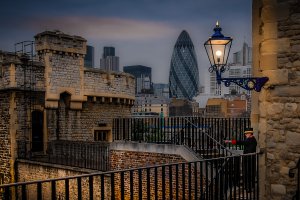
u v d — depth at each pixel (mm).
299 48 7605
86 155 21781
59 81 25984
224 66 8008
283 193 7754
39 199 4398
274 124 7918
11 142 23797
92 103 28406
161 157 14719
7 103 24125
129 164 16094
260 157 8102
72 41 26625
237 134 16812
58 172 20016
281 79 7789
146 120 16922
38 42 25781
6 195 4160
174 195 14039
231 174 7473
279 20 7816
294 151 7656
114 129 18062
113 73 29688
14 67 23734
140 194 5465
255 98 10023
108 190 17000
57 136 25969
